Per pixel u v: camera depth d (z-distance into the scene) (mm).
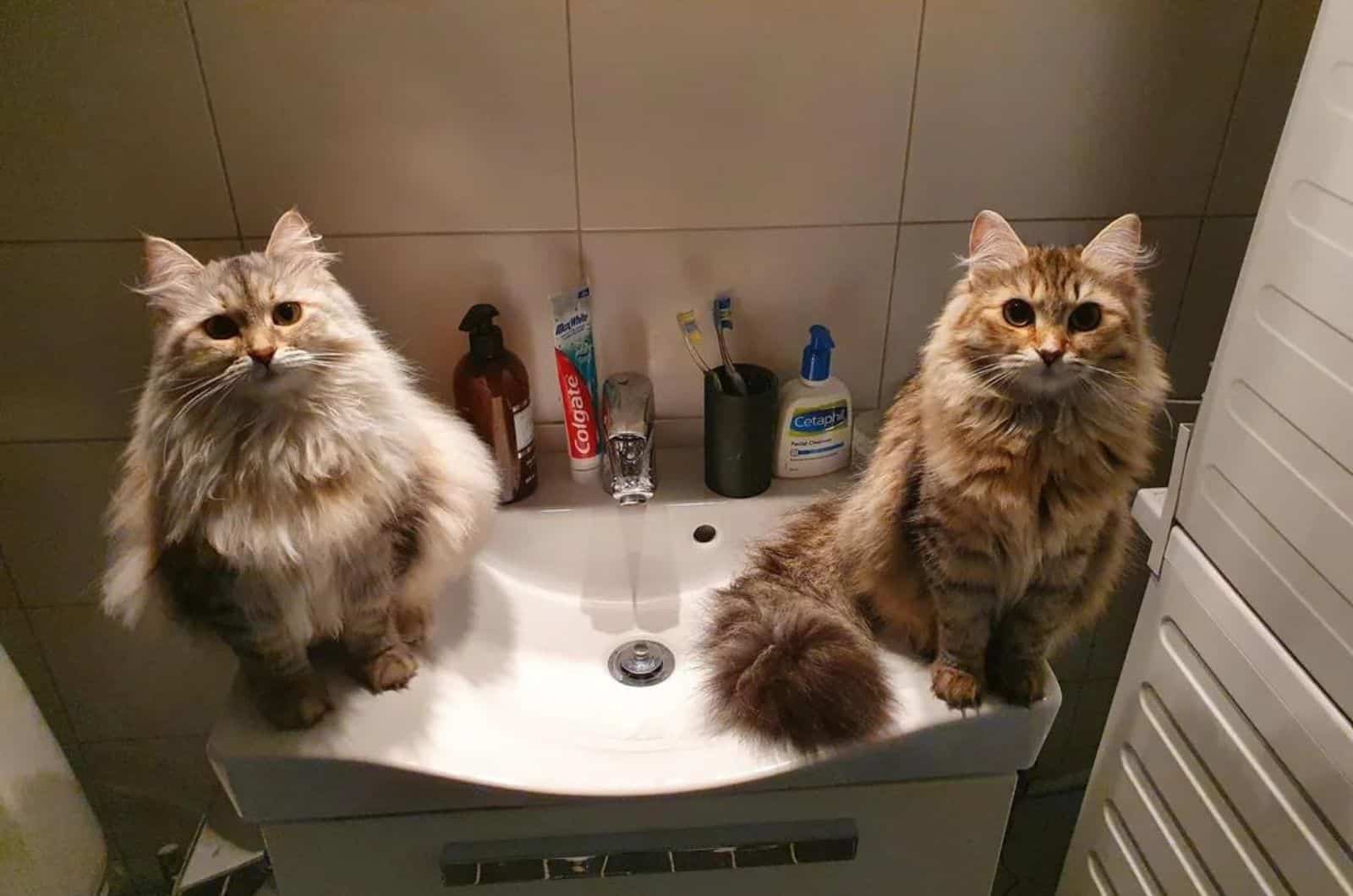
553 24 982
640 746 966
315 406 823
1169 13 1026
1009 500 846
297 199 1050
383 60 987
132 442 933
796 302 1163
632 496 1068
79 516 1208
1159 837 959
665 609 1172
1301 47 1056
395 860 934
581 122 1035
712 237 1112
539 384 1193
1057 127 1079
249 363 778
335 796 871
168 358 809
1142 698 983
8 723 1095
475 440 1049
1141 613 980
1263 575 782
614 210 1088
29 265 1050
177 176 1024
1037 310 813
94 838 1268
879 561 962
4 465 1160
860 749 869
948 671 917
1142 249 1120
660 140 1052
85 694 1343
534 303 1136
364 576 897
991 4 1007
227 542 808
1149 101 1073
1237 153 1113
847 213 1110
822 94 1040
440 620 1059
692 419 1239
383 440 871
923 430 914
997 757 928
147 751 1411
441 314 1134
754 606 985
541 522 1140
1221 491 834
